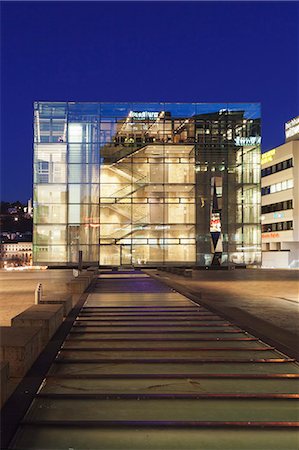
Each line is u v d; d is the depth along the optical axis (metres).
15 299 19.50
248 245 53.22
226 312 13.88
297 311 15.93
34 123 52.53
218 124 53.75
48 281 32.81
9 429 4.85
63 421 5.22
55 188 52.28
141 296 18.86
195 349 8.90
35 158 52.28
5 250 175.12
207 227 53.00
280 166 77.50
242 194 53.50
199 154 53.47
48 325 9.12
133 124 53.16
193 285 29.02
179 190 53.12
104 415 5.46
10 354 6.80
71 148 52.56
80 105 52.81
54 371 7.29
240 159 53.66
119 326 11.48
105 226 52.31
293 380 6.93
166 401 5.97
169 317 12.99
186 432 5.07
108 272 43.09
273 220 79.12
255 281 32.94
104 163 52.72
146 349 8.84
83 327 11.38
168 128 53.41
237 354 8.58
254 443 4.82
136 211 52.72
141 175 53.00
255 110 53.94
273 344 9.20
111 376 6.95
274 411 5.63
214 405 5.84
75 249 52.03
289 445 4.77
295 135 82.19
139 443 4.79
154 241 52.66
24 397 5.82
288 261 72.19
